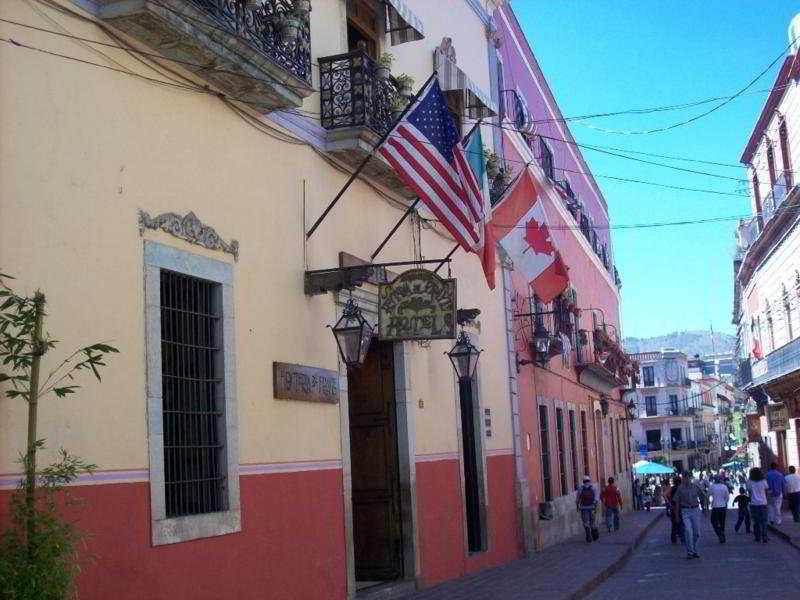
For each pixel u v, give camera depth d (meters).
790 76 26.84
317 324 10.76
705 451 97.19
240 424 8.98
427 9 15.64
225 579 8.41
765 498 22.55
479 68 18.62
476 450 16.39
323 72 11.42
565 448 24.75
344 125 11.23
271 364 9.68
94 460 7.00
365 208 12.46
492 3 19.88
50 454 6.59
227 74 8.81
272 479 9.45
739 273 39.88
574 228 30.73
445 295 10.12
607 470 34.41
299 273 10.47
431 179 10.83
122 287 7.52
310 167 10.95
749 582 14.45
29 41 6.86
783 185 28.78
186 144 8.59
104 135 7.53
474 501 16.30
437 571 13.64
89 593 6.80
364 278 10.47
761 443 43.34
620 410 41.34
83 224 7.18
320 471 10.48
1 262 6.39
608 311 40.94
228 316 8.96
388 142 10.62
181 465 8.25
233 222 9.23
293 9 9.77
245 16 8.90
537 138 25.12
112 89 7.68
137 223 7.79
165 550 7.64
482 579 14.32
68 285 6.95
